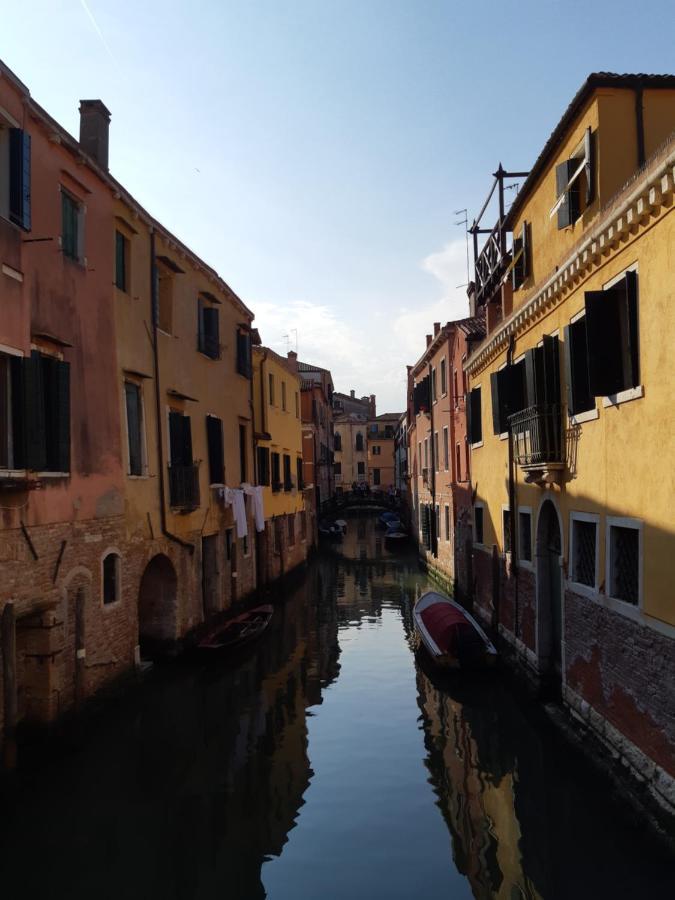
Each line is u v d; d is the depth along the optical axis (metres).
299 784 9.23
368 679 14.08
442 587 24.95
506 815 8.34
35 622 9.39
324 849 7.63
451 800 8.77
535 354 11.22
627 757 8.26
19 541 8.73
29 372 8.84
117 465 11.71
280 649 16.66
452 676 13.92
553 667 12.01
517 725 11.27
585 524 10.23
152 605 14.28
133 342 12.66
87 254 10.95
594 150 9.62
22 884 6.97
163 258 13.98
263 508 21.80
